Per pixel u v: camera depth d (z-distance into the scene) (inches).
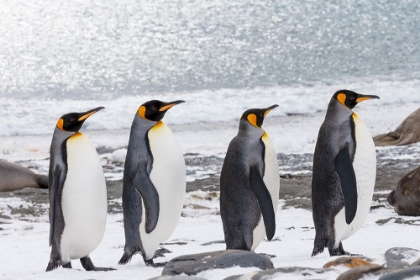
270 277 259.8
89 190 368.5
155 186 384.2
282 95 1519.4
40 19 3988.7
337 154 373.4
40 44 3090.6
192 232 517.0
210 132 1140.5
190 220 584.1
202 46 2815.0
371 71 1955.0
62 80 2068.2
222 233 510.0
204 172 811.4
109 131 1188.5
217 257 303.4
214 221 579.2
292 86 1722.4
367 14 3511.3
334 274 258.7
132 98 1610.5
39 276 343.3
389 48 2549.2
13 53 2832.2
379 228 486.3
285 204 633.0
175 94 1658.5
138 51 2768.2
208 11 3954.2
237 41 2930.6
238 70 2138.3
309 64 2202.3
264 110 382.9
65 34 3388.3
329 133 376.2
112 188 732.0
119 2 4534.9
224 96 1552.7
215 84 1852.9
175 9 4111.7
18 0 4840.1
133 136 385.1
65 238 373.4
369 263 279.0
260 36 3046.3
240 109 1349.7
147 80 2006.6
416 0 3823.8
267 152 378.3
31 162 911.7
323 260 331.6
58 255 376.5
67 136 369.7
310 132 1095.6
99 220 376.8
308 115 1272.1
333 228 378.6
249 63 2300.7
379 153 853.2
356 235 451.5
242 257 302.8
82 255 379.6
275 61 2317.9
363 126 378.3
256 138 378.0
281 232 504.7
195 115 1288.1
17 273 365.1
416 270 225.1
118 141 1069.1
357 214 383.2
